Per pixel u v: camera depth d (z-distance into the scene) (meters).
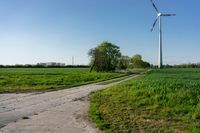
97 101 24.97
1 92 34.38
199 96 22.97
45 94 32.34
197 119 16.62
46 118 17.19
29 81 51.22
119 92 30.39
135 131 13.71
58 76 68.81
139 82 36.84
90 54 112.75
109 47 115.88
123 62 140.25
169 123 15.60
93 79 63.22
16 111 20.00
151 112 18.95
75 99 27.41
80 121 16.22
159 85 30.64
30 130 13.92
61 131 13.74
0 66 185.88
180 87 28.47
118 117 17.16
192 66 197.25
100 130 13.97
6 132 13.48
